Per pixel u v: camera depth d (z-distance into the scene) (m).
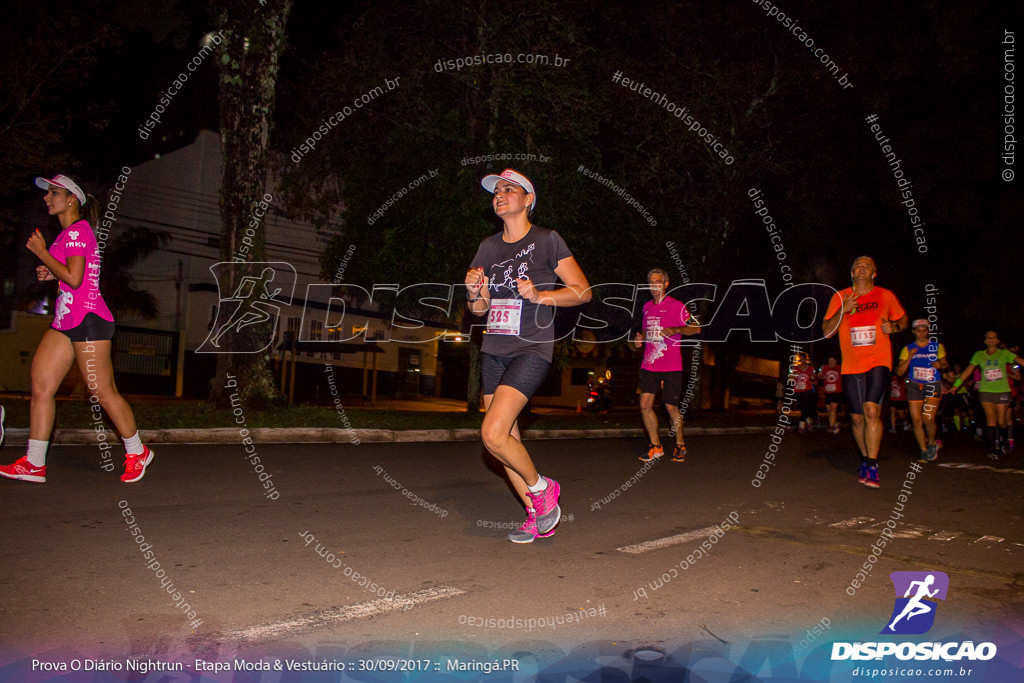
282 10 12.17
